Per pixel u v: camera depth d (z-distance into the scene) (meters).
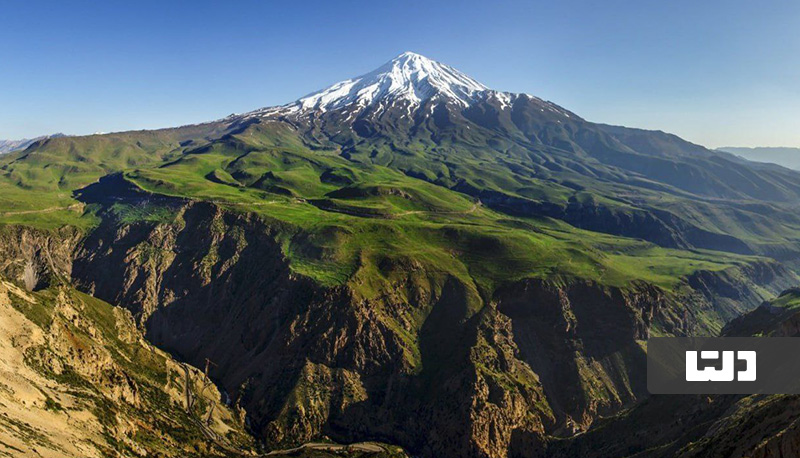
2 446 55.66
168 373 131.75
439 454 130.00
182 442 103.69
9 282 105.38
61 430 72.69
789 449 56.25
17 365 82.00
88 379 97.12
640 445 109.31
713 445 77.38
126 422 92.06
